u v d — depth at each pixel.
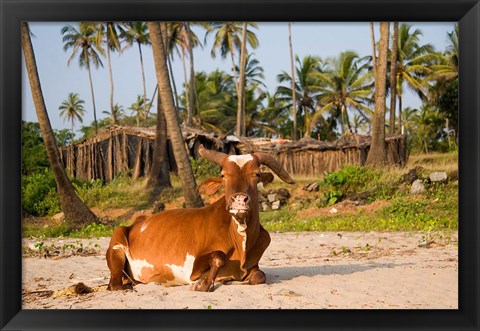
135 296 7.14
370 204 20.88
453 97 45.72
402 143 29.53
